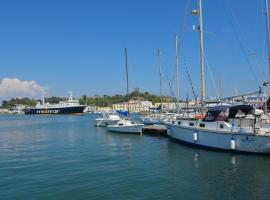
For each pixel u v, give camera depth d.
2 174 22.28
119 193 17.41
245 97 32.22
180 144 34.16
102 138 44.97
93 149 33.97
